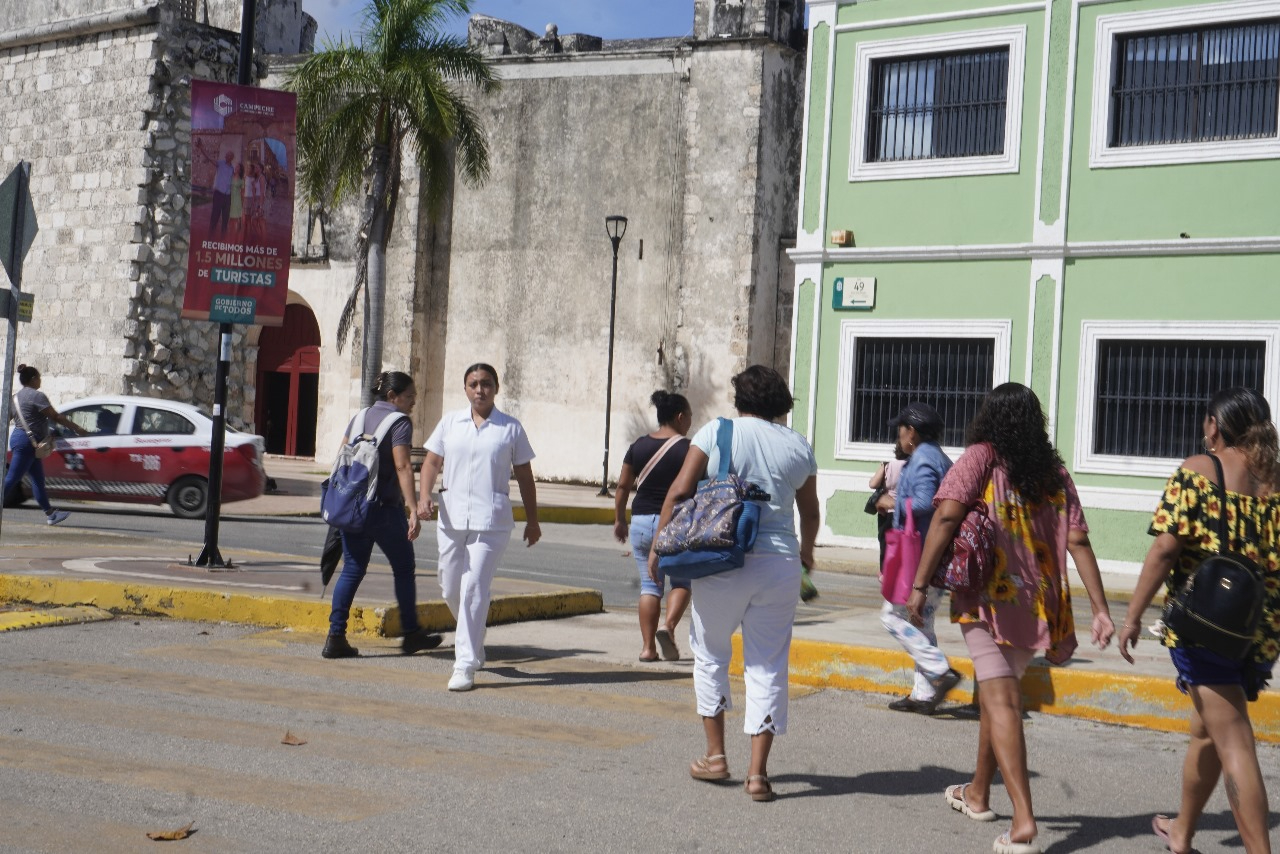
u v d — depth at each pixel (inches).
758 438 244.5
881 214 812.6
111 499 772.6
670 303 1304.1
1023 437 219.6
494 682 337.4
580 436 1337.4
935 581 220.5
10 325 462.0
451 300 1400.1
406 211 1396.4
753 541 237.9
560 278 1353.3
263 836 203.8
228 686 315.9
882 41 813.9
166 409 785.6
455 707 305.1
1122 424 742.5
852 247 817.5
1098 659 388.5
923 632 326.0
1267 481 203.9
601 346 1333.7
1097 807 245.6
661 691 335.3
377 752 259.3
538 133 1365.7
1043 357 757.3
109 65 1064.8
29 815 209.3
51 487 769.6
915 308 797.9
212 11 1508.4
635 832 213.8
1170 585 205.9
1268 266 701.9
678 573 239.0
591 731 286.8
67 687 305.7
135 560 495.5
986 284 776.9
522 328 1368.1
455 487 329.1
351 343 1437.0
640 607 378.6
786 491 244.5
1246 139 711.7
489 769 249.9
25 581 423.2
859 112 820.0
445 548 330.3
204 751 254.1
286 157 496.1
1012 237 771.4
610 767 256.1
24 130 1120.2
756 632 241.8
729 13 1264.8
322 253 1448.1
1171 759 290.0
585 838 209.5
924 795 247.1
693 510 240.4
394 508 362.9
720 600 240.8
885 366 810.8
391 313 1401.3
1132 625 204.8
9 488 673.0
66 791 223.5
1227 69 720.3
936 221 795.4
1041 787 259.4
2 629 372.8
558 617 466.3
